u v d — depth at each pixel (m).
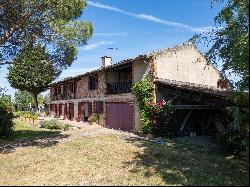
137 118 23.31
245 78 10.98
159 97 22.20
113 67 25.81
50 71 19.80
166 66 23.41
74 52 19.06
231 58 11.87
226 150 14.92
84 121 34.06
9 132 22.73
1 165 13.85
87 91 32.75
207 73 26.73
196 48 25.97
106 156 14.50
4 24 17.47
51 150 16.53
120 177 11.06
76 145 17.45
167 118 20.94
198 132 23.73
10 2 16.56
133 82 23.88
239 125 14.63
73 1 17.03
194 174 11.12
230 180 10.36
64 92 40.66
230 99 15.59
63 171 12.20
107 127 27.53
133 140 19.03
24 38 18.06
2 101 24.22
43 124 28.84
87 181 10.67
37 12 17.31
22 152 16.58
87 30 18.23
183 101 23.56
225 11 12.62
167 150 15.67
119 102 26.06
